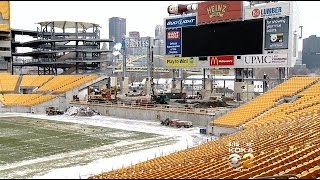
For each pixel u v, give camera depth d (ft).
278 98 137.39
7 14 303.68
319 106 106.32
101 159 92.73
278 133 78.84
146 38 276.00
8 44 303.27
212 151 75.05
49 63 297.53
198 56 165.58
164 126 152.76
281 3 141.28
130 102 195.72
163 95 194.70
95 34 319.27
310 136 64.59
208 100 180.65
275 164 46.16
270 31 144.87
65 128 146.61
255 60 148.87
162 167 60.75
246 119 127.85
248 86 169.17
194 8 169.99
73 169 81.92
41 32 311.47
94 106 199.11
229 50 155.94
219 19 156.66
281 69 158.40
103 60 305.32
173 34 173.58
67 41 305.53
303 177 38.73
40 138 122.62
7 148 105.50
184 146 110.22
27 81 255.91
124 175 52.21
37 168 82.79
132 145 112.27
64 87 227.40
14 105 215.72
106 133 134.82
